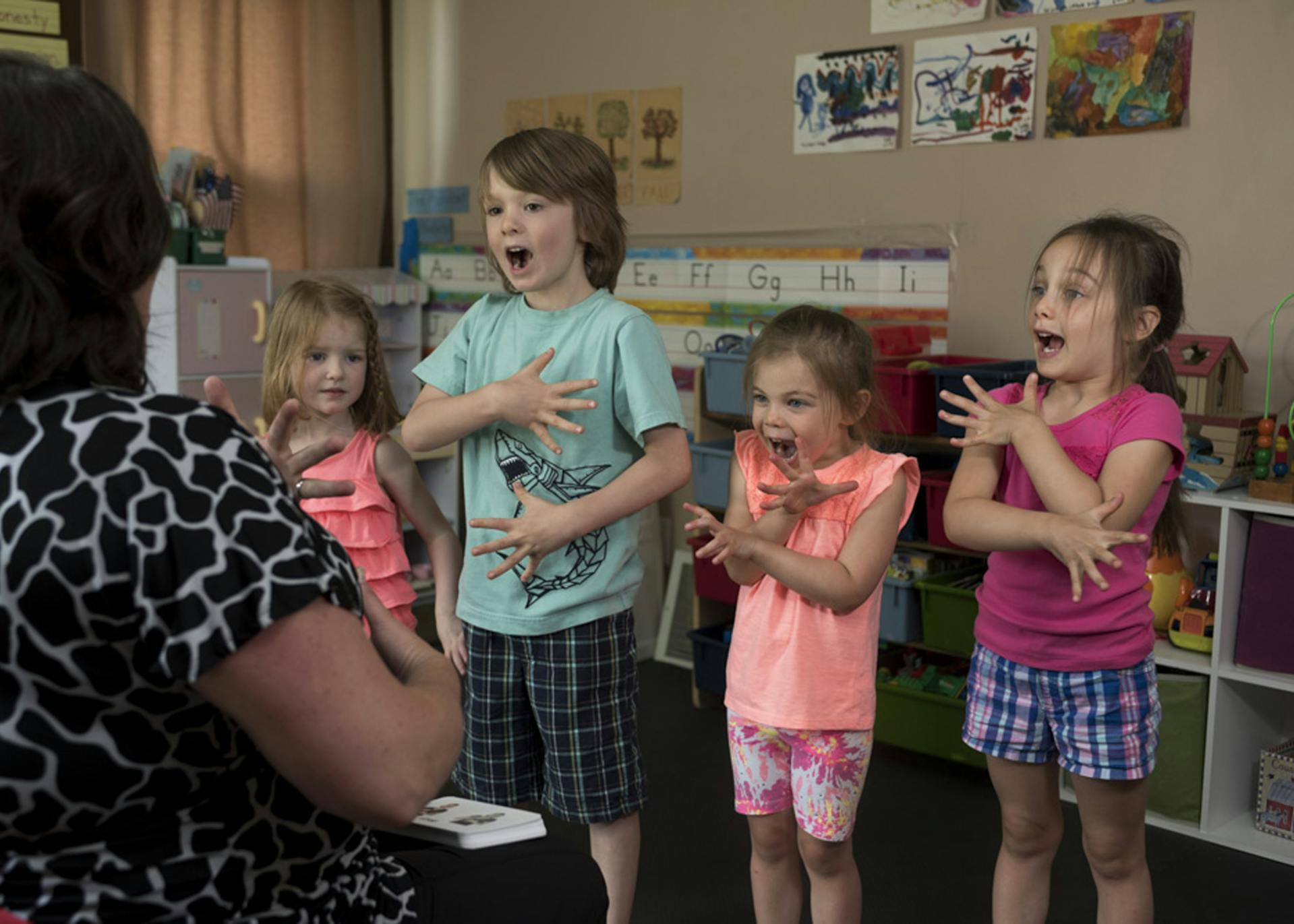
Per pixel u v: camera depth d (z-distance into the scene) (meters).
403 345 4.19
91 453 0.79
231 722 0.88
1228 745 2.51
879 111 3.21
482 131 4.14
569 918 1.13
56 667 0.78
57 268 0.84
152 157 0.89
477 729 1.90
